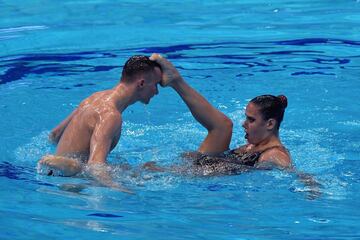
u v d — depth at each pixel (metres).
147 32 29.27
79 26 30.20
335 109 22.02
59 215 14.97
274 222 14.97
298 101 22.56
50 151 19.38
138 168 17.67
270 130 18.25
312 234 14.36
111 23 30.55
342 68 24.97
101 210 15.30
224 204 15.88
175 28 29.77
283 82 23.94
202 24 30.25
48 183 16.97
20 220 14.66
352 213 15.52
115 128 17.91
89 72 25.02
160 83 19.05
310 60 25.77
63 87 23.75
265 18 30.97
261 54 26.47
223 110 22.08
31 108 22.19
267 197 16.31
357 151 19.34
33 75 24.78
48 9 32.75
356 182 17.39
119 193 16.31
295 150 19.41
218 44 27.62
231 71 24.92
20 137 20.27
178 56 26.41
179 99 23.28
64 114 21.80
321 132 20.61
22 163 18.52
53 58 26.41
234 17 31.25
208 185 16.98
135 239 13.79
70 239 13.75
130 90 18.78
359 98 22.66
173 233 14.13
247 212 15.48
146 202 15.90
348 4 32.88
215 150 19.11
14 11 32.53
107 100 18.50
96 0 34.16
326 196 16.48
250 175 17.52
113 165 17.70
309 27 29.48
